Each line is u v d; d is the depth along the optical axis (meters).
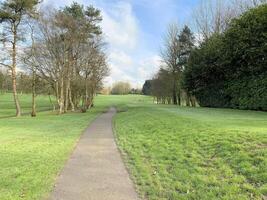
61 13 46.50
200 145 12.02
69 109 58.38
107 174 9.41
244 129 13.33
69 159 11.61
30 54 43.16
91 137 18.11
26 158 11.80
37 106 75.12
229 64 34.06
